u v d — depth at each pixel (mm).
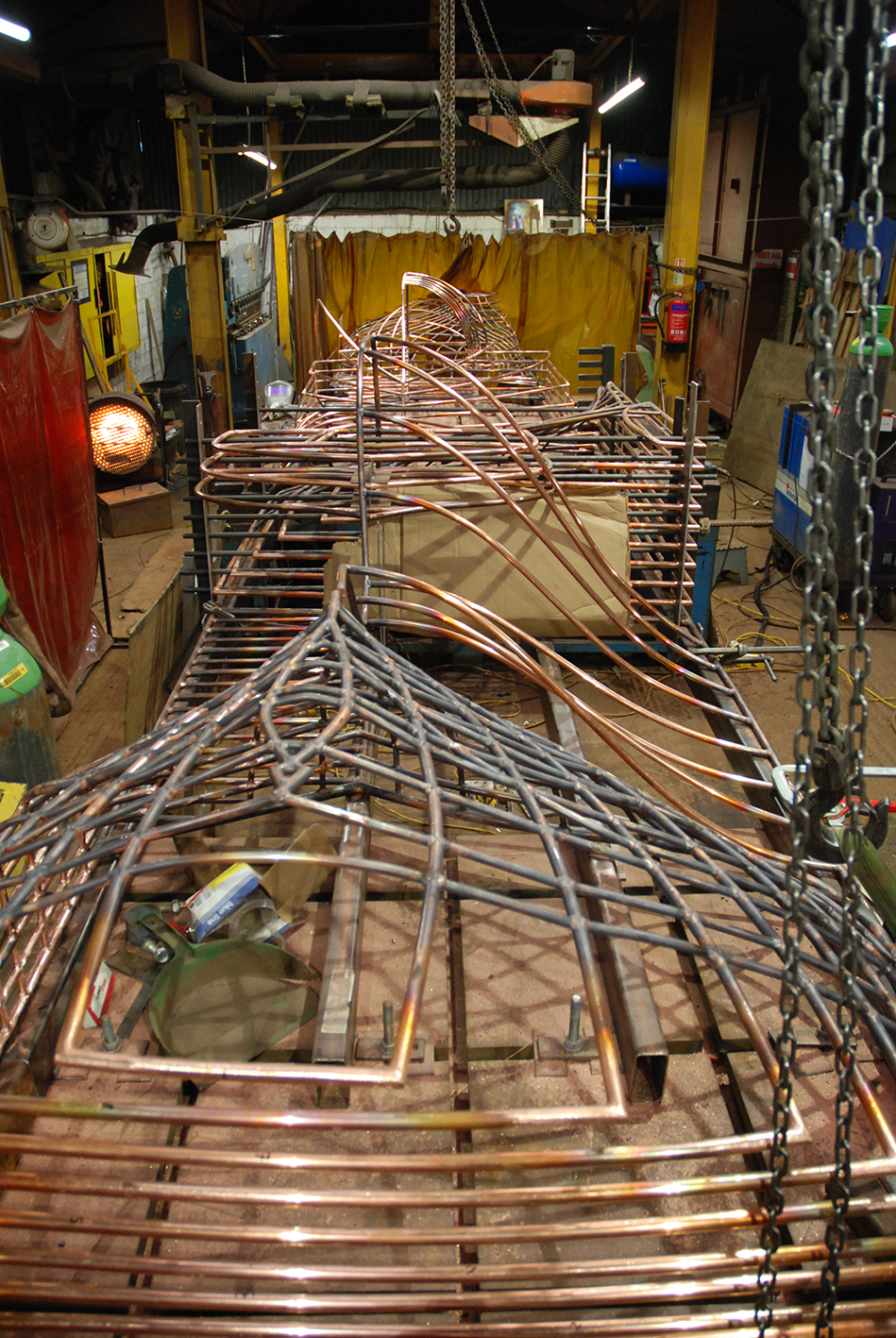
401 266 11039
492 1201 1754
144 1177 2287
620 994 2572
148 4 10945
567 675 4988
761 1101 2436
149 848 3309
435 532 4469
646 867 2281
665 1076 2418
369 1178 2283
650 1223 1811
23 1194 2232
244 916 2941
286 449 4727
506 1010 2725
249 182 17250
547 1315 2049
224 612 4938
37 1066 2518
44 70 9602
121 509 9875
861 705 1490
